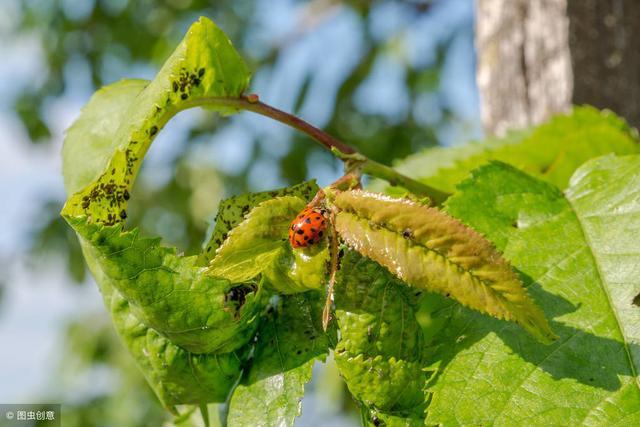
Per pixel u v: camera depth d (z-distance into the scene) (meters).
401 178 0.34
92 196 0.32
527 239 0.33
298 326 0.33
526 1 0.44
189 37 0.33
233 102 0.33
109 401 0.96
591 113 0.38
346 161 0.34
